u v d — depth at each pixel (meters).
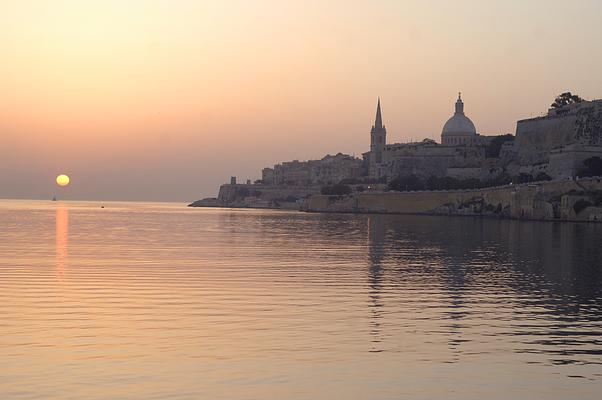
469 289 67.31
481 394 34.59
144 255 102.62
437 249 118.06
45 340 43.94
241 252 109.31
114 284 68.69
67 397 33.59
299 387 35.34
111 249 114.19
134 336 45.16
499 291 66.06
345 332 46.62
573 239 143.50
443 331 47.28
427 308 56.06
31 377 36.47
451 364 39.31
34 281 70.88
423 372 37.81
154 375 36.97
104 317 51.22
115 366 38.47
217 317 51.38
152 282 70.38
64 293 62.50
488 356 40.97
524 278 76.56
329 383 35.97
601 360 40.44
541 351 42.19
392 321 50.44
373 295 62.72
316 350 41.91
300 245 126.44
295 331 46.81
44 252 107.44
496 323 50.12
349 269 84.50
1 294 61.75
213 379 36.44
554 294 64.31
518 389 35.28
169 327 47.84
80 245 123.44
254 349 42.00
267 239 143.88
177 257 99.38
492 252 111.75
